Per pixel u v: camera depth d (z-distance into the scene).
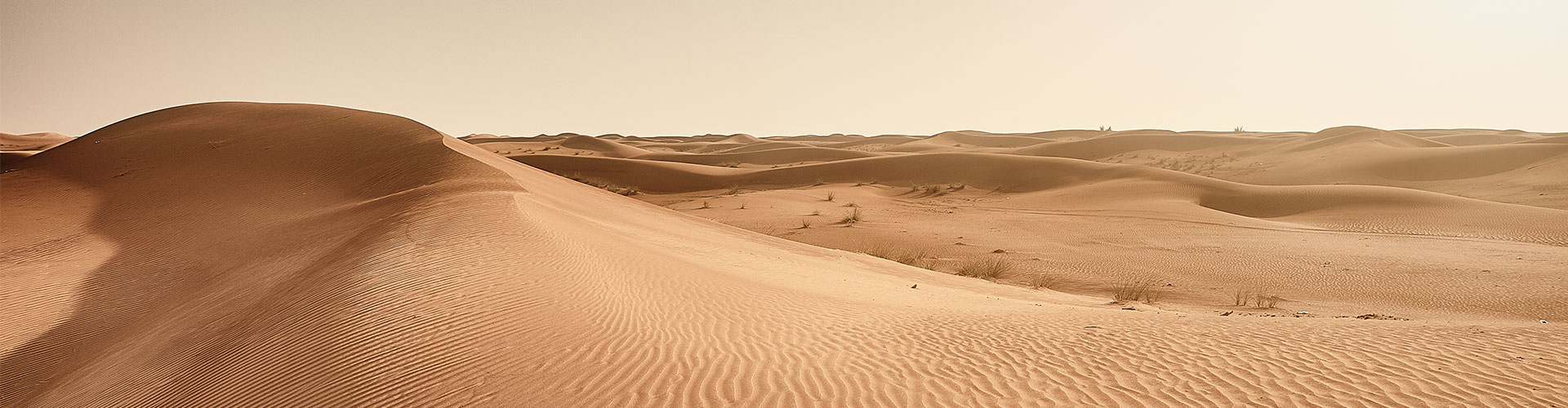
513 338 7.97
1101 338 8.59
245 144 33.75
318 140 33.59
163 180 28.66
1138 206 39.62
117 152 33.91
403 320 8.47
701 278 12.88
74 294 15.41
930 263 24.50
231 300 12.15
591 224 20.05
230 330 9.53
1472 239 27.56
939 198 51.66
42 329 13.09
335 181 26.91
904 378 7.09
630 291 10.88
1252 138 102.00
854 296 13.27
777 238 27.56
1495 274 19.39
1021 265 23.34
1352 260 22.56
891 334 9.04
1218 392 6.48
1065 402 6.36
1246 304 16.69
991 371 7.30
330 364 7.35
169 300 14.64
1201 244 27.02
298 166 29.38
